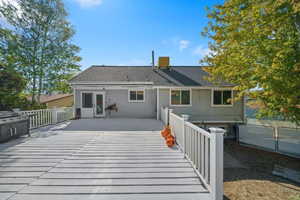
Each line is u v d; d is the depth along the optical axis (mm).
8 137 5125
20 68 13211
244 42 5352
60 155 4059
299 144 7574
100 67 14195
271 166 6488
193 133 3258
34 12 13297
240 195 3684
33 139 5648
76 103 11727
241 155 8062
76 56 15312
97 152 4301
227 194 3748
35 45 13555
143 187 2600
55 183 2705
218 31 6730
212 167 2191
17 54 12914
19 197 2312
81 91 11773
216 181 2117
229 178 5074
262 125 9219
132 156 4008
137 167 3361
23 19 13195
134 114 12055
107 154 4148
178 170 3223
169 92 11312
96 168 3309
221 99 11531
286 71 4184
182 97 11398
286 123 8391
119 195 2383
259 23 4758
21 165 3439
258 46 4656
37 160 3723
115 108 11719
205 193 2439
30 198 2291
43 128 7695
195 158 3098
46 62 14117
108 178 2889
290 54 4168
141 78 12422
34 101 13859
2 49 12719
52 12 13805
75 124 8852
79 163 3564
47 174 3029
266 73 4391
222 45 7223
